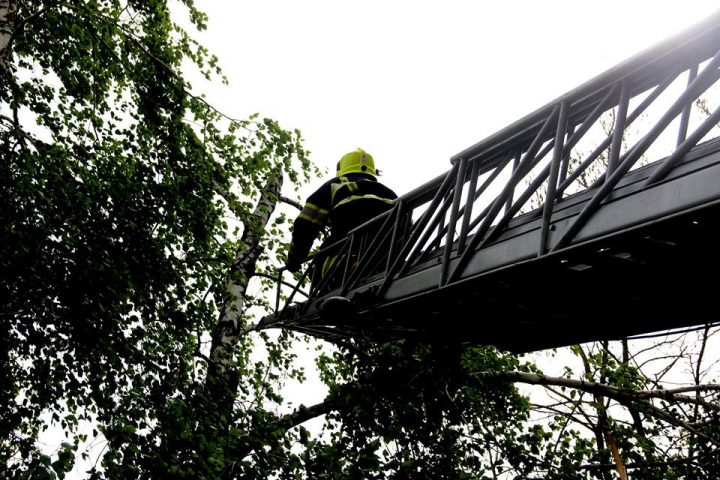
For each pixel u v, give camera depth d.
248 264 7.17
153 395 4.50
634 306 3.64
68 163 5.14
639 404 6.90
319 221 5.77
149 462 4.05
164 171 5.86
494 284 3.69
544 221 3.15
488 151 3.91
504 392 7.26
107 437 3.94
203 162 5.99
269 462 4.32
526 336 4.58
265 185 6.55
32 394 5.27
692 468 7.17
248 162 6.20
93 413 4.79
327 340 6.77
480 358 7.55
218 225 5.95
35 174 4.76
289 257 6.03
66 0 6.04
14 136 5.15
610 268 3.14
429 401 6.48
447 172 4.20
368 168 5.77
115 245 4.89
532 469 6.59
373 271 5.05
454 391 6.73
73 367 4.98
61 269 4.66
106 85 6.66
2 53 5.54
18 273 4.52
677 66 2.83
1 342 4.79
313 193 5.80
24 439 4.43
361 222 5.44
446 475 6.05
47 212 4.67
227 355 5.98
